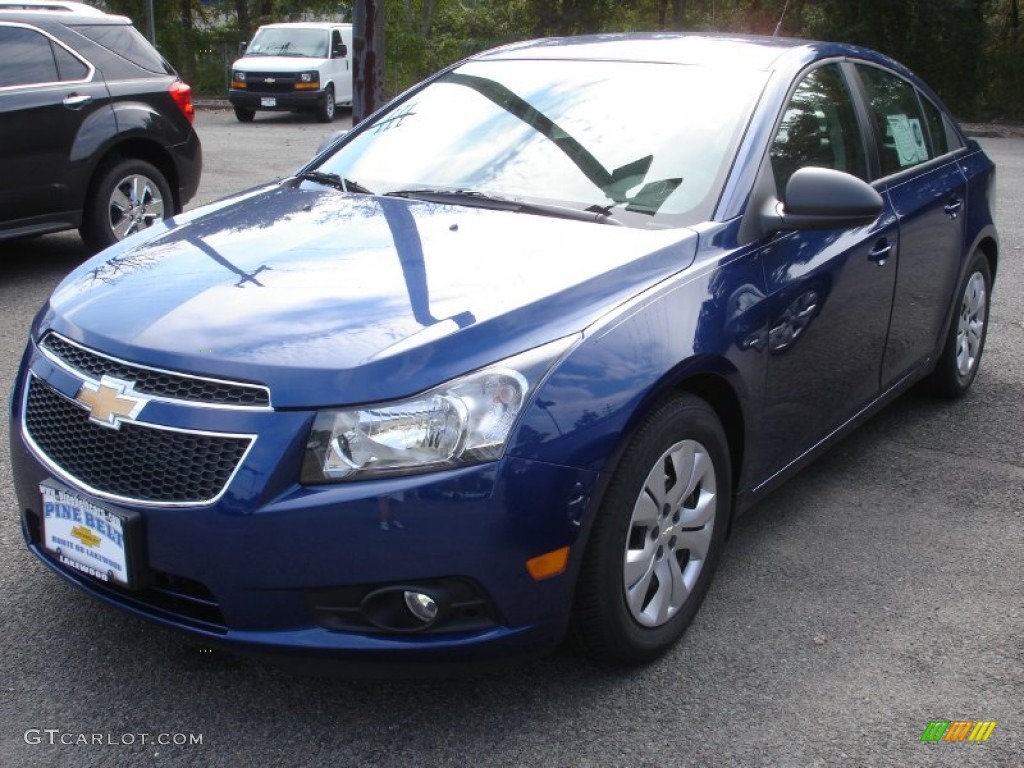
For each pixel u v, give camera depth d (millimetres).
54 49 7102
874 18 24609
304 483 2463
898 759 2656
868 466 4500
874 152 4195
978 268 5133
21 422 2945
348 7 32469
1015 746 2717
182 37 27141
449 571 2486
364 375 2484
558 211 3363
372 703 2828
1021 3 27844
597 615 2758
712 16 30484
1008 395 5410
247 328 2643
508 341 2615
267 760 2600
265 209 3602
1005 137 21438
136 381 2627
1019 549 3797
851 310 3781
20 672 2904
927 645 3168
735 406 3188
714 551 3186
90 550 2693
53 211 7059
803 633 3211
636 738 2711
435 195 3592
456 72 4320
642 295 2887
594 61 4047
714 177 3387
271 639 2518
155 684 2877
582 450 2594
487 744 2676
